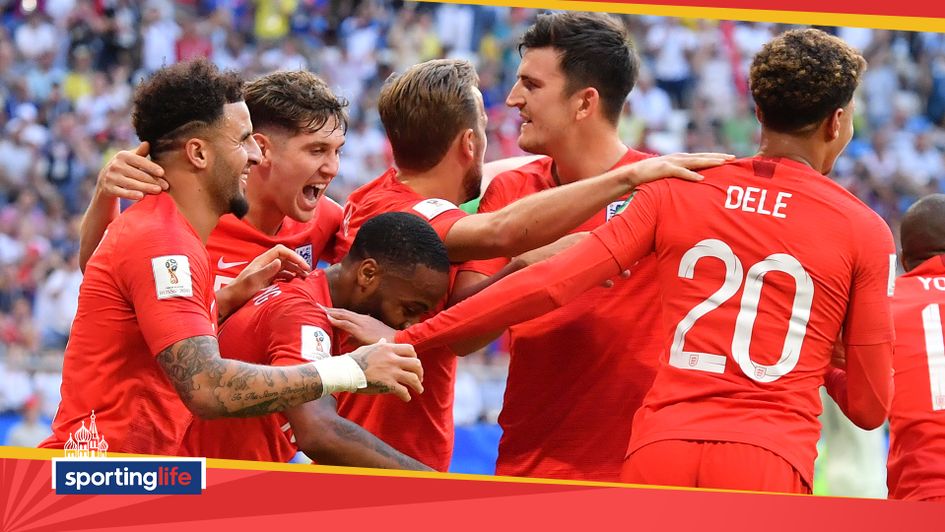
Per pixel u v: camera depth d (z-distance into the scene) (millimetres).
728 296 4191
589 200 4664
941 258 5219
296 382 4043
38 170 17609
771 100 4324
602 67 5199
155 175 4367
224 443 4770
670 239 4316
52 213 17062
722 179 4340
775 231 4191
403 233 4578
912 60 21328
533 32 5301
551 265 4359
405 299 4598
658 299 5086
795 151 4359
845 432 7684
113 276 4242
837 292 4195
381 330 4492
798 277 4164
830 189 4266
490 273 5289
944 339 4992
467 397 12297
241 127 4457
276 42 20625
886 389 4293
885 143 20531
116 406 4316
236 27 20734
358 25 20938
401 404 5074
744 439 4043
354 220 5508
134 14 19906
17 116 18156
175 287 4117
